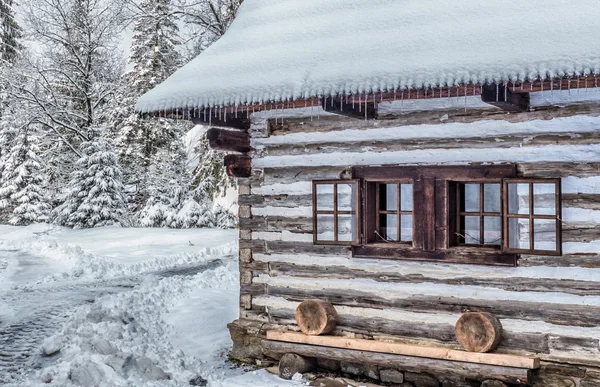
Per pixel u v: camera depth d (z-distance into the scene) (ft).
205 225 96.37
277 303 27.89
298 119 27.30
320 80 22.82
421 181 24.48
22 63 102.99
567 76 18.92
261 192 28.30
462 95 21.81
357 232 25.52
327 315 25.86
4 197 120.37
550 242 22.12
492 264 23.20
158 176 105.91
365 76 21.98
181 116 27.04
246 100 24.27
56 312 38.06
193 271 56.34
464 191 24.91
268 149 28.07
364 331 25.84
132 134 122.83
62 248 69.00
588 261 21.76
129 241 76.89
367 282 25.79
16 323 35.17
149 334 32.86
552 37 20.22
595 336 21.66
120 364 25.99
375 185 25.93
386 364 24.32
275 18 28.71
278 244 27.86
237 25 29.66
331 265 26.61
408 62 21.76
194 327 34.99
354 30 25.20
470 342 23.04
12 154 120.06
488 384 22.63
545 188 22.18
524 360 21.84
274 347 26.68
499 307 23.17
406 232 26.16
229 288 48.11
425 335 24.59
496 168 23.09
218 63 27.25
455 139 23.97
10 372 26.30
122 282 50.49
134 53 126.31
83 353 27.37
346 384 24.85
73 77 109.09
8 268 59.21
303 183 27.25
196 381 25.54
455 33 22.35
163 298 42.93
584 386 21.66
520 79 19.47
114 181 100.89
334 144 26.43
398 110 25.00
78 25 108.17
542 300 22.45
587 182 21.76
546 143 22.36
